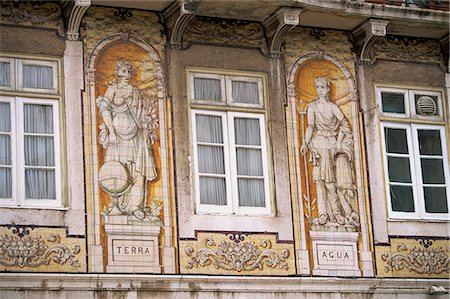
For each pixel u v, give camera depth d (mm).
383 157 27766
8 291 23531
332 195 26984
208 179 26047
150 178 25469
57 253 24297
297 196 26672
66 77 25344
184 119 26141
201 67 26562
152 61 26156
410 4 27812
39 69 25234
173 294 24906
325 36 27938
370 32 27516
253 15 26875
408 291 27000
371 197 27359
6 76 24922
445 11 27922
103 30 25891
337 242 26734
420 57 28766
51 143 24984
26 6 25312
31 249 24141
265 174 26578
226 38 26953
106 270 24562
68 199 24703
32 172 24688
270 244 26109
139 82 25938
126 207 25109
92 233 24672
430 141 28359
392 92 28328
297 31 27703
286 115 27078
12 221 24141
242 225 26000
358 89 27953
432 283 27219
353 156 27469
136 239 25016
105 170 25156
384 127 28000
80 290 24156
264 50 27234
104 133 25344
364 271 26781
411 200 27797
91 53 25656
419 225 27625
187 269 25266
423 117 28406
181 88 26281
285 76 27297
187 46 26547
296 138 27047
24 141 24781
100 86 25578
